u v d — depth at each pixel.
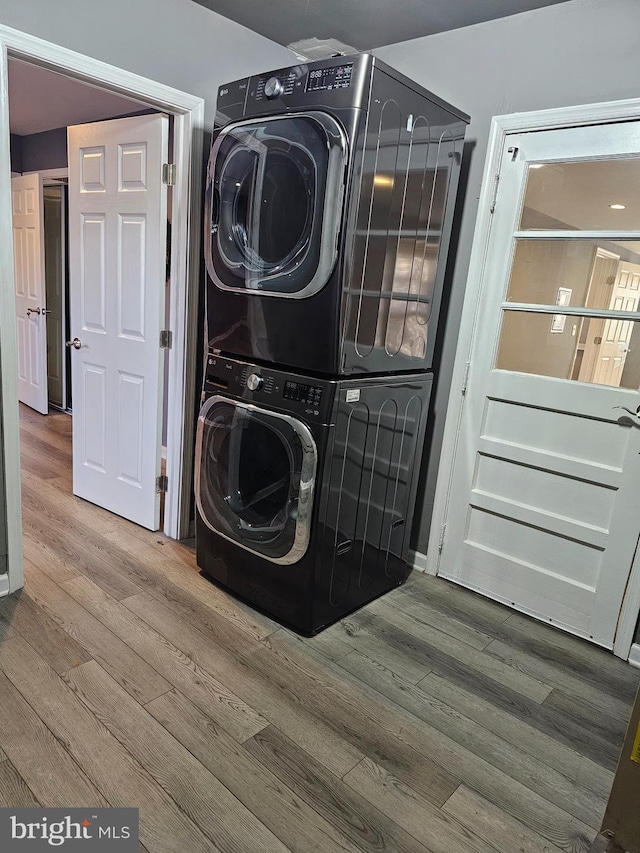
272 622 2.27
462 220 2.53
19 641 2.01
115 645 2.04
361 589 2.41
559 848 1.44
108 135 2.72
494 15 2.30
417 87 1.96
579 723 1.89
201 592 2.43
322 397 1.96
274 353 2.09
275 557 2.17
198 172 2.54
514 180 2.36
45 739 1.61
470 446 2.61
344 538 2.20
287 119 1.91
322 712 1.83
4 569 2.27
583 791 1.63
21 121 4.46
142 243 2.69
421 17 2.37
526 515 2.47
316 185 1.84
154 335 2.73
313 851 1.37
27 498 3.23
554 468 2.37
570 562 2.38
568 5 2.15
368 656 2.13
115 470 3.06
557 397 2.34
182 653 2.03
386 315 2.12
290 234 1.96
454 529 2.71
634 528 2.19
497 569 2.59
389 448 2.32
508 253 2.41
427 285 2.31
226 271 2.18
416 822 1.48
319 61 1.84
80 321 3.06
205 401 2.37
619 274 2.16
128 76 2.21
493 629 2.39
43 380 4.89
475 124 2.44
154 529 2.95
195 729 1.70
